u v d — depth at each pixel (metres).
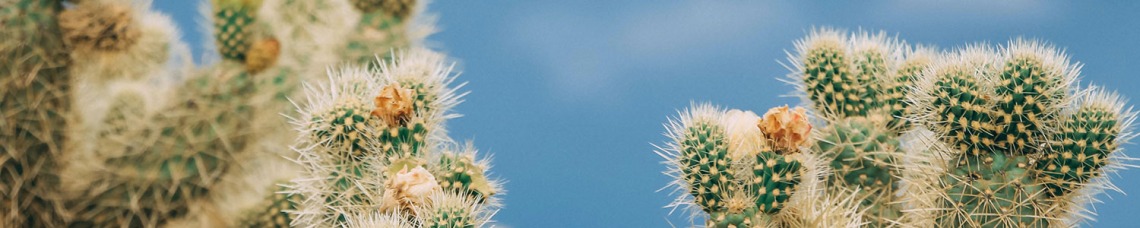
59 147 2.86
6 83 2.71
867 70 2.22
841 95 2.19
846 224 1.80
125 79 3.08
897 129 2.19
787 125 1.80
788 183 1.80
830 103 2.21
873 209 2.03
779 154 1.81
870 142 2.06
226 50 3.02
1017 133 1.91
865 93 2.20
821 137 2.10
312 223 2.09
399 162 1.95
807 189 1.86
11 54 2.72
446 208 1.76
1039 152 1.94
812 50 2.25
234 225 2.72
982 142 1.92
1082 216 1.94
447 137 2.07
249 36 3.04
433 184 1.83
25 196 2.80
